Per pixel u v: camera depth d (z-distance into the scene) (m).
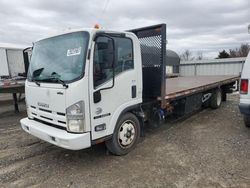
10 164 3.91
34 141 5.05
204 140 4.83
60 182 3.30
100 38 3.32
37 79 3.79
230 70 14.61
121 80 3.74
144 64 4.78
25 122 4.00
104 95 3.47
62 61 3.47
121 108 3.82
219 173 3.42
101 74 3.37
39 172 3.61
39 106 3.77
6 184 3.29
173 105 5.59
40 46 3.96
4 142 5.05
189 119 6.64
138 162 3.85
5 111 8.73
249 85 4.63
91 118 3.32
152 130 5.59
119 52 3.65
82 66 3.18
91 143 3.38
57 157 4.15
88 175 3.47
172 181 3.24
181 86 6.48
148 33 4.60
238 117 6.73
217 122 6.24
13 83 7.84
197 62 16.16
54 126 3.60
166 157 4.02
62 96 3.27
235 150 4.25
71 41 3.42
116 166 3.73
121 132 4.00
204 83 7.30
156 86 4.63
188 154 4.13
